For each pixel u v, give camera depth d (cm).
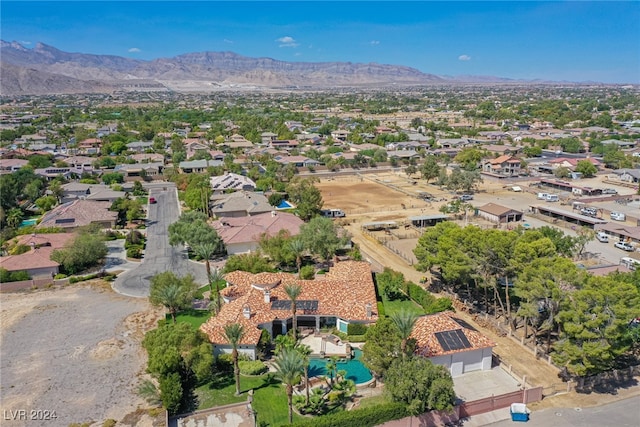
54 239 9969
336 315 6731
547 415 5069
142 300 7912
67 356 6234
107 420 4978
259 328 6444
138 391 5459
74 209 11944
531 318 6456
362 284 7444
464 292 8144
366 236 11344
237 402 5294
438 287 8381
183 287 7294
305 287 7219
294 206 13738
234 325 5384
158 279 7469
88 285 8538
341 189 16462
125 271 9181
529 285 5881
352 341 6512
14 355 6266
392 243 10825
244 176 16375
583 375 5350
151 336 5866
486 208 12788
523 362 6066
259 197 13362
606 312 5222
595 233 10969
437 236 8031
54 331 6888
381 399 5303
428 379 4862
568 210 13162
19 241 9919
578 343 5391
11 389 5559
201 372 5447
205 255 7712
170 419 5031
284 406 5216
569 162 18200
